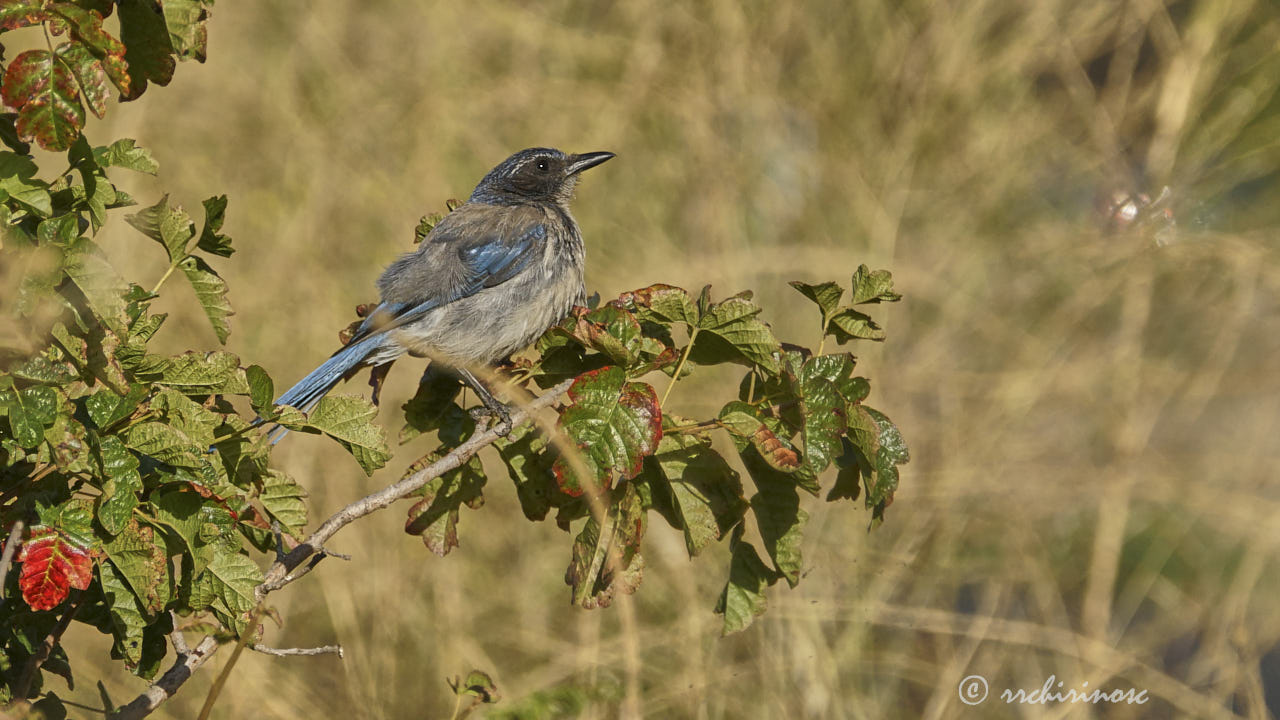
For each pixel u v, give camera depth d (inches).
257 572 231.0
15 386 216.1
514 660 450.6
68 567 216.7
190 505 227.9
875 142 682.8
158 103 641.6
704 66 685.9
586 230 638.5
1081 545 514.0
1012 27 721.6
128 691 419.8
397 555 470.6
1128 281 607.8
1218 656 452.8
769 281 607.8
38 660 239.0
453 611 450.9
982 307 615.2
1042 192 681.0
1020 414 554.3
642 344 277.9
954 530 499.5
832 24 712.4
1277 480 542.0
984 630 442.9
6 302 210.5
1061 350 598.5
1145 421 555.2
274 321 568.1
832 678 421.1
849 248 634.8
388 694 424.2
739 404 266.1
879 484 268.5
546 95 673.0
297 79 670.5
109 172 603.5
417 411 310.8
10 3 217.3
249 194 618.2
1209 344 602.9
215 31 682.2
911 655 450.6
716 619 443.5
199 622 250.4
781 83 702.5
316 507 486.3
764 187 645.9
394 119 660.7
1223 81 673.6
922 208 668.7
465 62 701.3
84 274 217.5
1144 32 695.7
